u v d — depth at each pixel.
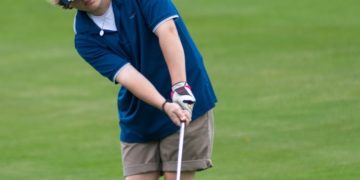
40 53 40.66
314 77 31.19
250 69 33.78
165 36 12.48
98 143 24.19
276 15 45.84
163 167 13.71
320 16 44.84
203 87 13.27
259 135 23.45
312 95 28.17
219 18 46.06
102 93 31.67
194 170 13.56
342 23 42.81
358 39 38.62
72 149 23.59
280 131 23.73
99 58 12.82
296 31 41.50
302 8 47.03
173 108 12.36
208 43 40.06
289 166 20.08
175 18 12.66
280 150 21.70
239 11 47.53
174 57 12.47
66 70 36.41
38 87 33.38
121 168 21.17
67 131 25.97
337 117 24.81
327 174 19.05
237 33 42.00
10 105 30.45
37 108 29.75
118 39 12.78
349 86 29.09
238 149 22.08
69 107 29.61
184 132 13.05
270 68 33.66
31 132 26.12
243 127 24.52
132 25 12.73
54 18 48.53
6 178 20.61
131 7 12.68
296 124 24.44
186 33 13.18
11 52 41.31
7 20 48.44
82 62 37.91
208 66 34.91
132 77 12.61
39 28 46.62
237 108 27.17
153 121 13.37
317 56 35.38
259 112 26.38
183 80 12.45
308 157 20.77
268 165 20.33
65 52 40.56
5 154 23.34
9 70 37.03
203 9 48.59
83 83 33.69
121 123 13.84
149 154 13.77
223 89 30.38
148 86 12.56
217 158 21.27
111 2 12.72
